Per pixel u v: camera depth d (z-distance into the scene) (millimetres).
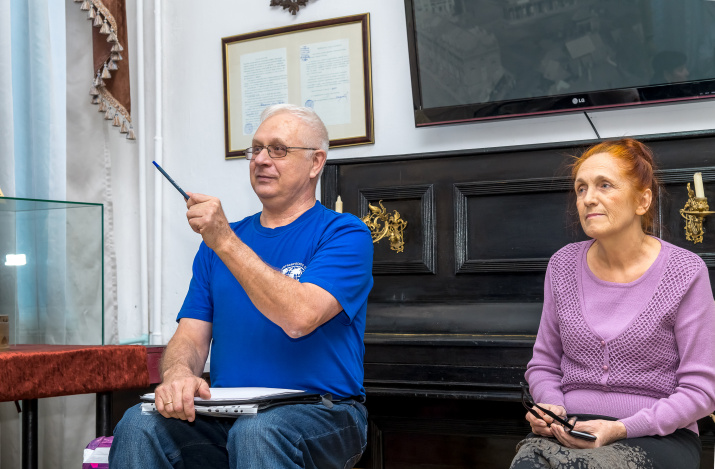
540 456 1400
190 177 3473
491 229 2600
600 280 1642
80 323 2135
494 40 2766
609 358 1574
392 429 2455
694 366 1506
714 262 2285
